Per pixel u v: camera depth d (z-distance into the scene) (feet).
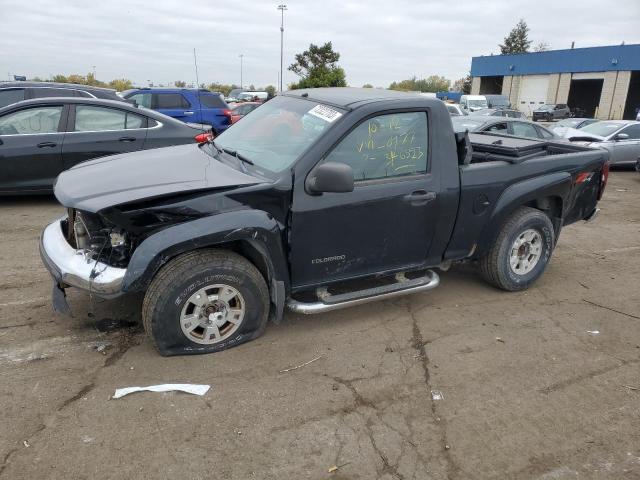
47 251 11.77
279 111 14.11
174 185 11.05
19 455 8.63
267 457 8.88
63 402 9.98
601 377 11.75
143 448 8.92
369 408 10.28
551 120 127.34
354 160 12.21
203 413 9.86
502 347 12.87
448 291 16.15
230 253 11.43
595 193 17.40
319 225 11.94
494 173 14.26
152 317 10.94
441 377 11.47
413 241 13.44
